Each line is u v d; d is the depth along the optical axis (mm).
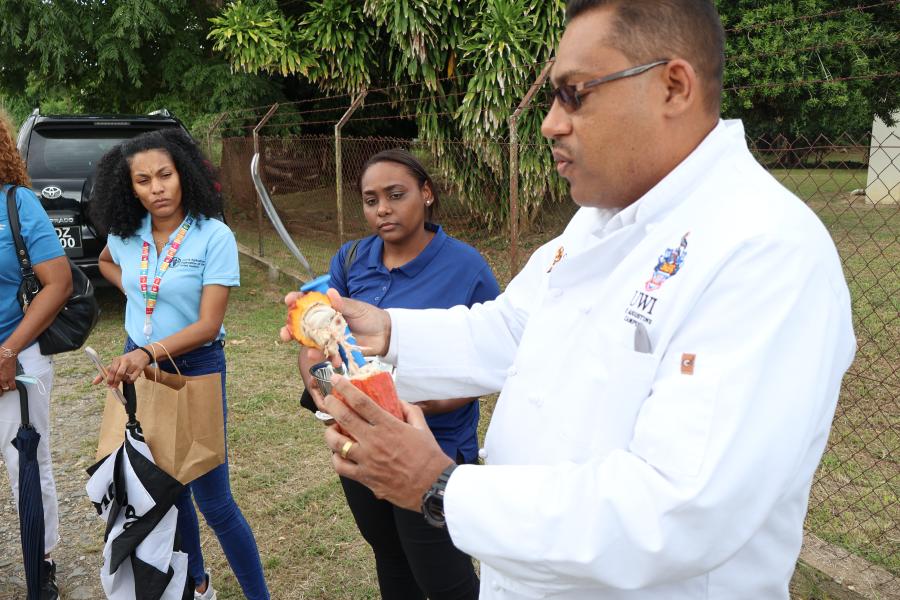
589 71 1040
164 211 2445
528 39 7207
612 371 1059
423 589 2094
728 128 1157
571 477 991
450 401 2035
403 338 1567
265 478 3750
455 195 8938
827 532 3076
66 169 6555
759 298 927
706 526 892
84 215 6340
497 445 1298
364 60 8758
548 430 1169
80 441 4320
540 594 1188
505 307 1595
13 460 2648
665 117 1044
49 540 2826
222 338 2629
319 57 9016
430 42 7840
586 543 943
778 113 8797
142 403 2217
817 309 932
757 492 888
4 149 2576
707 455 891
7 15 10633
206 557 3178
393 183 2154
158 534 2182
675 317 986
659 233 1068
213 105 10945
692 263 1004
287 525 3344
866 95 8688
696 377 933
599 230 1238
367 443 1091
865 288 6320
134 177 2416
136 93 12406
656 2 1005
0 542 3326
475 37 7289
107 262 2896
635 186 1109
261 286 7953
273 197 10109
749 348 909
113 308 7277
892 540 3008
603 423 1065
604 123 1055
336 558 3104
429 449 1083
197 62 11164
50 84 12461
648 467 941
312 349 1435
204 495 2469
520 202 7797
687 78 1020
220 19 9211
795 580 2746
